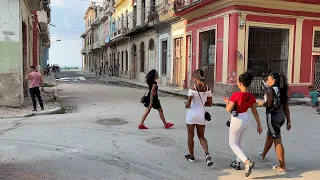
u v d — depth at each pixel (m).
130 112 11.20
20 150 6.14
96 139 7.09
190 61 20.55
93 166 5.29
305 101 14.90
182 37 21.77
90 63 70.25
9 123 8.90
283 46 16.80
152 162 5.57
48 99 14.88
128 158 5.77
